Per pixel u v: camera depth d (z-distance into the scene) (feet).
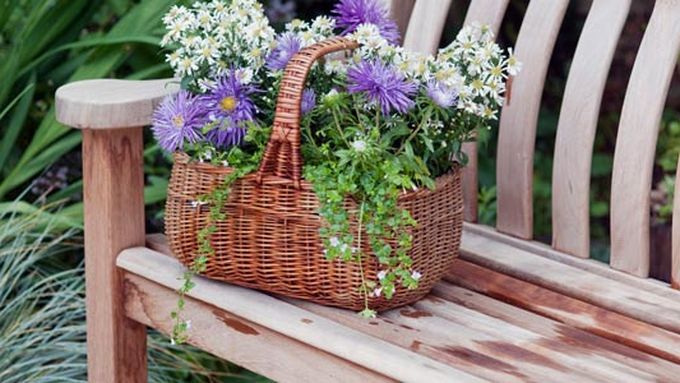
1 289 8.54
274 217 6.48
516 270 7.15
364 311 6.48
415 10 7.85
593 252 11.12
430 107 6.43
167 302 7.07
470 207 7.68
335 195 6.30
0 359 8.41
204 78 6.70
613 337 6.54
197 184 6.64
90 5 9.68
